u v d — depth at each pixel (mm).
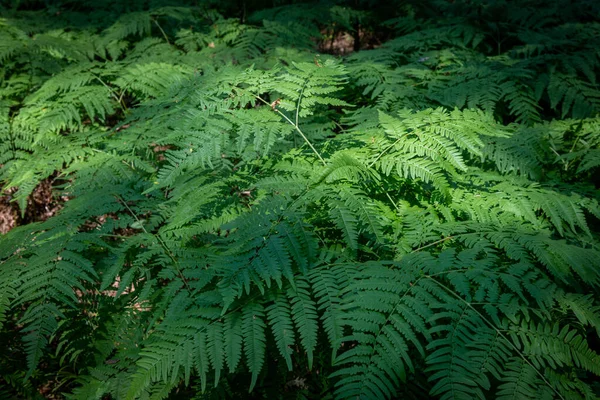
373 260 2373
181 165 2439
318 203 2436
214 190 2668
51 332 2152
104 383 2352
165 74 3893
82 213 2717
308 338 1929
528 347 1900
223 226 2236
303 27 5426
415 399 2074
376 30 6625
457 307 1989
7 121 3713
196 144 2518
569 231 2725
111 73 3973
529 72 4230
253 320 2025
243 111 2689
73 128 3689
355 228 2355
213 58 4641
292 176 2527
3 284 2281
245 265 2023
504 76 3994
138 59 4508
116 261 2418
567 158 3084
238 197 2715
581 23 5637
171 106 3387
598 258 2248
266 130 2594
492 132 2545
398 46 4961
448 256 2234
